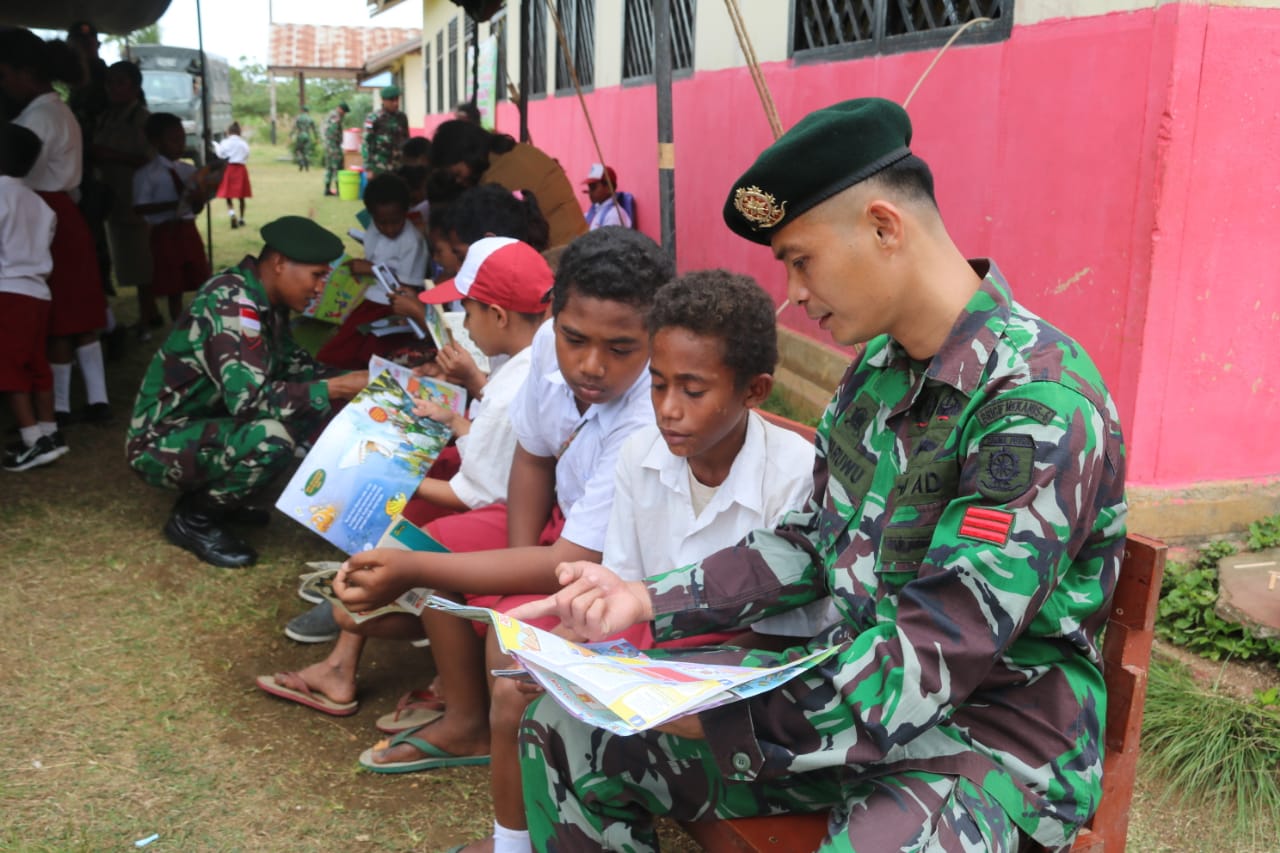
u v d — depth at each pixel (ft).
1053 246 13.35
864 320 5.30
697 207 25.18
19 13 29.63
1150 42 11.70
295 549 13.65
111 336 22.26
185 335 12.69
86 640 11.05
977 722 5.30
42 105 16.76
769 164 5.09
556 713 6.00
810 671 5.22
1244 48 11.57
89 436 17.53
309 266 12.82
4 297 15.05
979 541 4.83
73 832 8.07
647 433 6.89
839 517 5.88
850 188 5.08
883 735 4.90
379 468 8.61
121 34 34.30
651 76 28.76
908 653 4.85
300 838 8.16
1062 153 13.10
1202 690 10.19
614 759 5.86
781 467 6.64
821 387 19.33
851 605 5.66
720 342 5.91
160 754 9.14
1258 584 11.34
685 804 5.87
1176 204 11.81
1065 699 5.30
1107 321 12.59
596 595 5.99
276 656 10.96
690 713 4.96
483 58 54.75
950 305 5.29
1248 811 8.80
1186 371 12.36
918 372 5.53
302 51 111.24
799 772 5.29
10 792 8.50
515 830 6.97
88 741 9.28
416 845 8.13
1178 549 12.55
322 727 9.69
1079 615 5.25
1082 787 5.26
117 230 23.80
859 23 18.10
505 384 8.94
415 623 9.38
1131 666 5.58
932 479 5.24
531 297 9.07
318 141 100.12
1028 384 4.97
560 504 8.27
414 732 9.12
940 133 15.57
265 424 12.55
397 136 52.39
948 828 4.94
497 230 12.51
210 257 28.07
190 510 13.23
